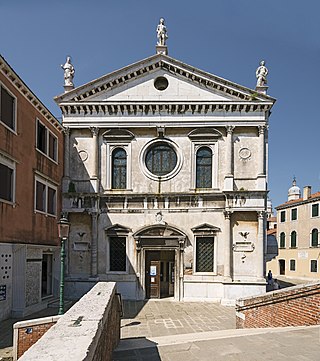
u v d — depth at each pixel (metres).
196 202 22.39
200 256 22.20
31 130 18.38
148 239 22.39
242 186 22.25
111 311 7.34
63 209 22.48
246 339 8.84
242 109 22.53
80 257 22.41
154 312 18.47
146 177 22.88
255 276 21.52
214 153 22.72
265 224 21.98
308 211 45.84
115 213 22.69
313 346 8.02
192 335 10.41
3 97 15.73
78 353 3.04
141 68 22.88
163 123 22.81
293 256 48.38
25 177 17.58
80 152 23.12
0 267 15.23
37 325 10.02
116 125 22.95
